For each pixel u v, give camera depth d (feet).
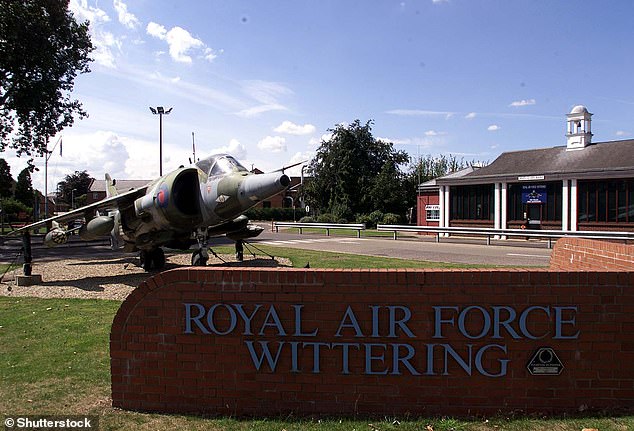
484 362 14.57
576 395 14.38
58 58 99.71
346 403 14.84
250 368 15.16
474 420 14.06
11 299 36.29
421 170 206.18
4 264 61.46
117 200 49.29
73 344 23.29
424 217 123.54
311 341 14.99
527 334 14.49
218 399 15.26
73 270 54.34
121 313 15.69
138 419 14.74
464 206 107.04
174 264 58.29
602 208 86.22
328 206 180.34
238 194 41.68
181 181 45.80
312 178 187.42
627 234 59.88
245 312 15.20
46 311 31.24
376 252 61.52
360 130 186.50
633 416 13.85
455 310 14.66
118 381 15.69
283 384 15.06
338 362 14.90
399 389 14.74
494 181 99.86
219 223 46.14
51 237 58.85
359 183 174.50
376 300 14.84
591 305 14.38
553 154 103.14
